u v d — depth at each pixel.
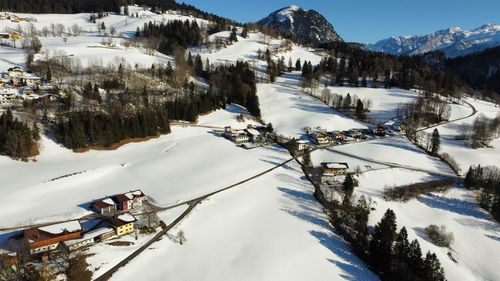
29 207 82.56
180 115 150.38
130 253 69.25
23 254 64.50
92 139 118.88
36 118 123.00
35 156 108.56
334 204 90.62
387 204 96.75
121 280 62.53
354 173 112.00
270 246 74.81
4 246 68.44
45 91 143.00
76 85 153.75
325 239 78.81
